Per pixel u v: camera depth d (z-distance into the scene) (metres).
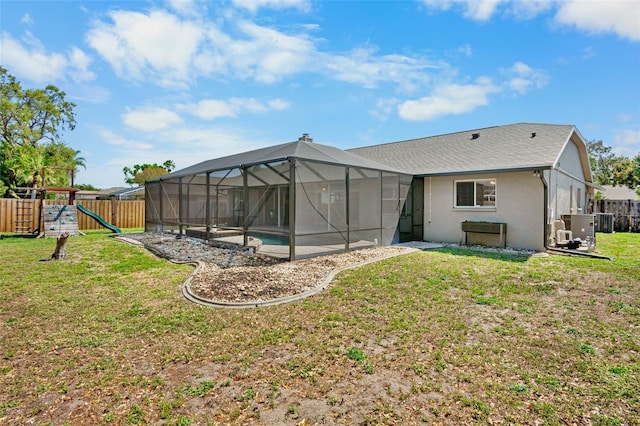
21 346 3.81
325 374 3.19
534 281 6.50
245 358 3.50
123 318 4.65
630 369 3.26
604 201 18.59
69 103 33.12
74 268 7.96
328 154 10.38
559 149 10.84
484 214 11.58
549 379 3.08
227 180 12.75
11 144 28.86
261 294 5.62
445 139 16.06
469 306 5.08
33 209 16.47
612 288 5.96
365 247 10.77
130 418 2.57
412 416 2.58
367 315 4.71
